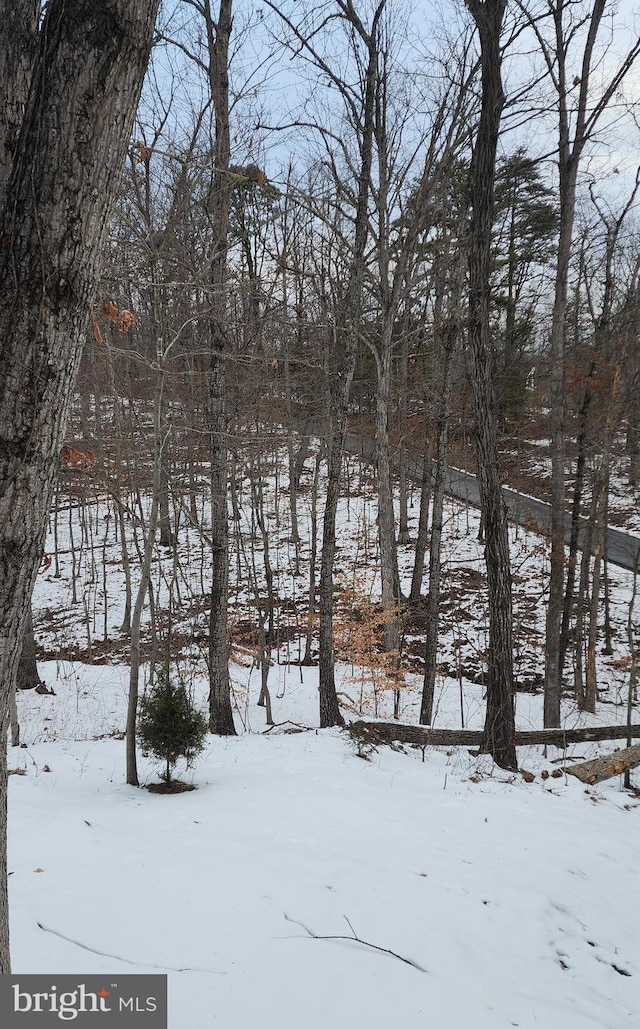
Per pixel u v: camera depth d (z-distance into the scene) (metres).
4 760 2.10
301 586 20.08
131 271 7.16
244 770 8.19
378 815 6.76
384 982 4.16
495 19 8.35
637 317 14.15
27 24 1.89
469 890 5.42
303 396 17.38
